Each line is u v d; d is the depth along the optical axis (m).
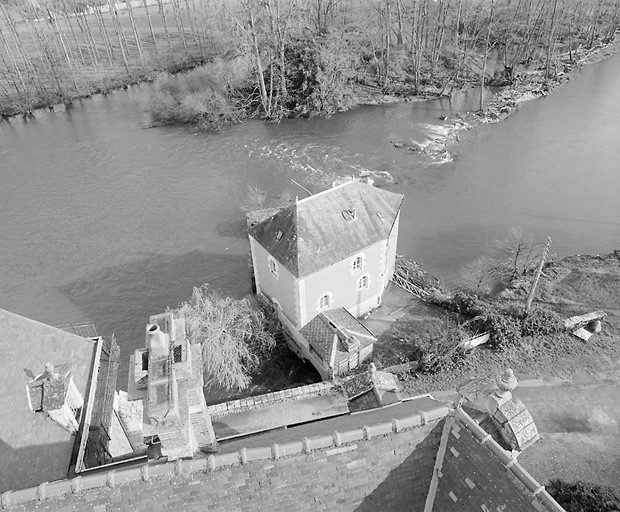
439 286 49.97
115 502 15.27
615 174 67.69
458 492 16.36
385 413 20.03
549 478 30.36
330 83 87.75
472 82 95.50
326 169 72.44
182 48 114.75
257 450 15.88
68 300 54.03
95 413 25.45
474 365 38.25
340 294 43.72
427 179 68.88
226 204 66.69
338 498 16.33
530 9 101.19
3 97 95.19
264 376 42.84
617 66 99.06
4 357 23.25
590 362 38.16
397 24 109.44
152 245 60.62
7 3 121.44
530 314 41.53
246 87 90.88
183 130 85.25
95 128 87.06
